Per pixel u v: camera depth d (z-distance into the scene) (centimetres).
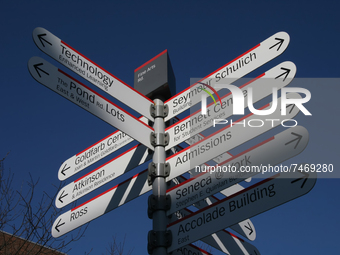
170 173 440
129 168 480
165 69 505
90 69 441
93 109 421
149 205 425
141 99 474
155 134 465
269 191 369
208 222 392
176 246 399
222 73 455
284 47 418
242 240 502
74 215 505
